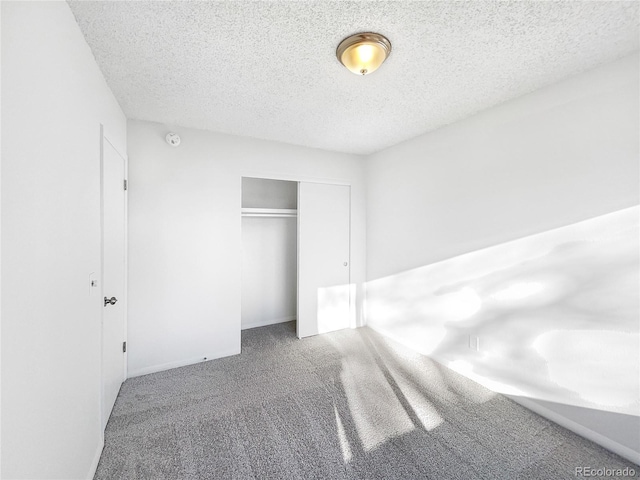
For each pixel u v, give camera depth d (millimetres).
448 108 2359
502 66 1752
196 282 2844
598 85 1741
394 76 1865
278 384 2469
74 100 1297
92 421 1549
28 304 906
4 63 790
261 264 3947
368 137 3104
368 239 3873
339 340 3449
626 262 1640
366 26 1397
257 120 2611
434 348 2916
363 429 1907
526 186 2105
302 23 1374
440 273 2832
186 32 1433
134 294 2566
